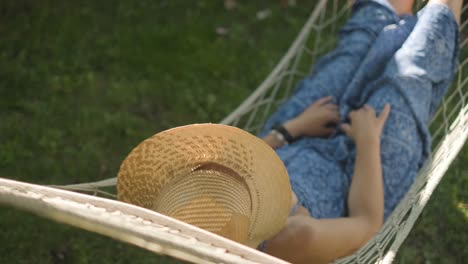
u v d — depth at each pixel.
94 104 4.87
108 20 5.55
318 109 3.52
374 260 2.77
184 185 2.50
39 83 5.02
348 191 3.19
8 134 4.61
